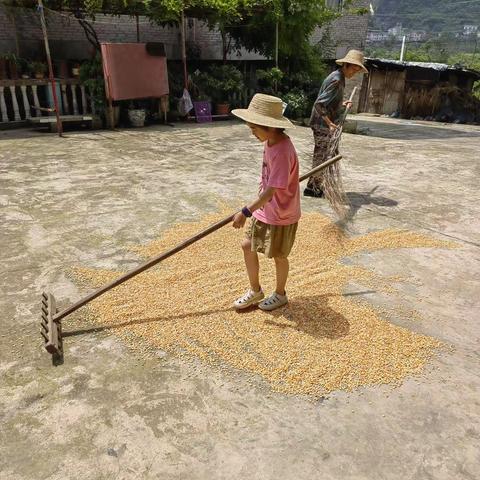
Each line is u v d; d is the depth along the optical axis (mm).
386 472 1941
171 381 2412
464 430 2172
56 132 9461
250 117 2510
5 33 10273
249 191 5719
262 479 1889
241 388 2379
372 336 2816
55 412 2186
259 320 2949
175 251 2834
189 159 7371
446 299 3369
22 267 3592
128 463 1938
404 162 7871
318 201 5461
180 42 12953
